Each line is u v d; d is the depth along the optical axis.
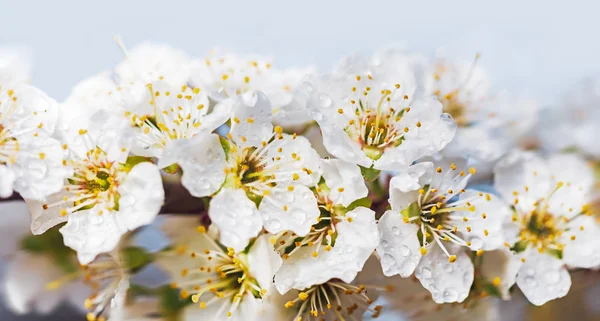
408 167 0.27
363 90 0.27
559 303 0.29
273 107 0.28
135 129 0.27
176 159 0.26
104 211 0.26
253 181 0.26
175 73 0.28
